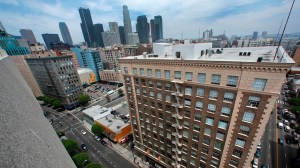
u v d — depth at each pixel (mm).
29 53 144500
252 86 25734
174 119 40625
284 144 64750
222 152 33812
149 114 47125
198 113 34812
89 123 92750
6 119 7191
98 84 190125
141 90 45281
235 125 29641
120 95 139125
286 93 110688
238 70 26297
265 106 25281
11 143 6137
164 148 48781
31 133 9516
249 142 28938
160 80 38719
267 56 32062
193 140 38656
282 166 54406
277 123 78625
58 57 108750
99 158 64750
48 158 9312
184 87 34969
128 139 75500
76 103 122625
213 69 29172
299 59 139500
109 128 74875
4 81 11719
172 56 42344
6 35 125812
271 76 23422
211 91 30969
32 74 130750
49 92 128750
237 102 27969
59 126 95062
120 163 61219
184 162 44438
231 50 42781
